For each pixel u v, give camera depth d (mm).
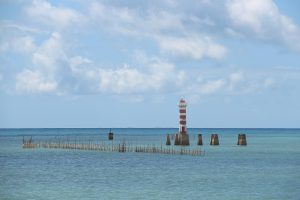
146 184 72125
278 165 100000
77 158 117750
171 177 80312
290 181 74938
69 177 80312
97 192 64750
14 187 69000
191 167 96062
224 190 66438
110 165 100438
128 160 111312
